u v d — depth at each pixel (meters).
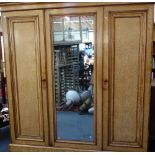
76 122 2.54
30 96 2.52
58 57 2.45
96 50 2.26
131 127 2.34
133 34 2.16
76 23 2.31
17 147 2.64
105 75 2.28
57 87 2.51
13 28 2.40
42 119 2.52
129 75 2.25
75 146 2.50
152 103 2.75
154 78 3.25
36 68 2.44
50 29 2.32
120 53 2.22
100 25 2.20
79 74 2.47
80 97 2.53
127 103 2.30
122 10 2.13
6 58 2.48
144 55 2.17
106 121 2.37
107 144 2.41
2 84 4.25
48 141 2.55
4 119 3.28
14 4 2.32
